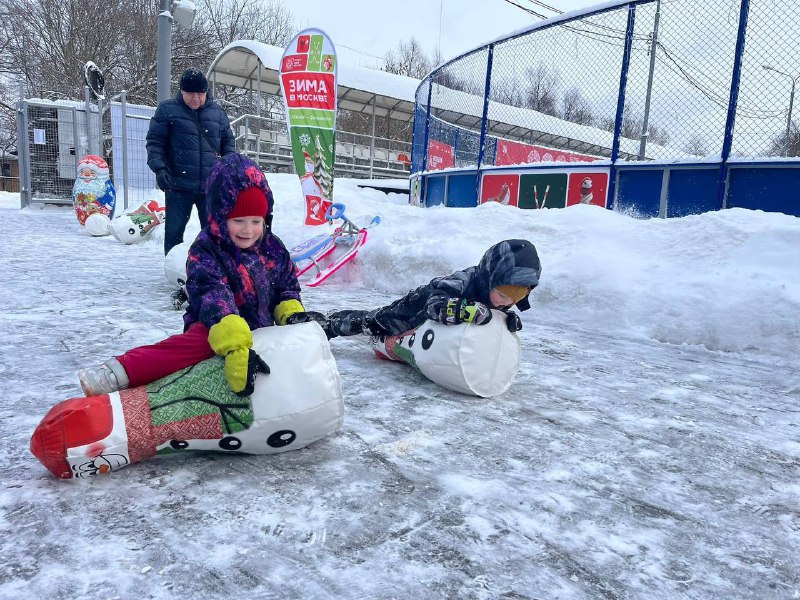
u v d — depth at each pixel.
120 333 4.04
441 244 6.36
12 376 3.09
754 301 4.38
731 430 2.86
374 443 2.47
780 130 6.82
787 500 2.17
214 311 2.13
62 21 30.06
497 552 1.73
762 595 1.60
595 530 1.89
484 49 10.03
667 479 2.29
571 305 5.23
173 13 11.29
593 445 2.59
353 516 1.88
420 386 3.29
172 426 2.08
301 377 2.19
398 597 1.51
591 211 6.12
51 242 9.73
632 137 8.72
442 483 2.14
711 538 1.88
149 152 5.91
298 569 1.60
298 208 11.38
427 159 12.00
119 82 30.38
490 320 3.08
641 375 3.76
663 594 1.58
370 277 6.80
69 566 1.57
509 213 6.59
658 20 7.59
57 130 17.25
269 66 18.69
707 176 7.26
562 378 3.61
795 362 4.10
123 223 9.91
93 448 1.99
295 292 2.64
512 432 2.68
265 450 2.26
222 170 2.29
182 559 1.62
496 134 18.66
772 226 4.89
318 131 8.55
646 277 5.06
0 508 1.85
